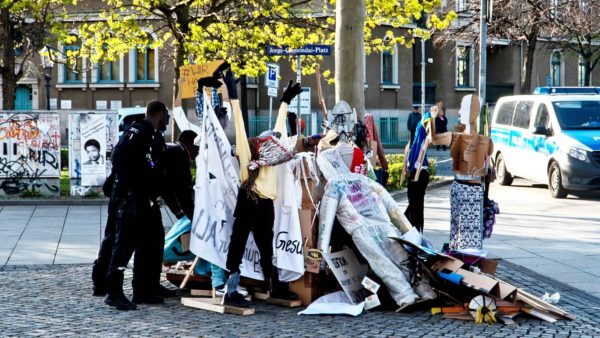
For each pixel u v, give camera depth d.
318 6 29.70
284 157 8.58
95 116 19.22
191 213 9.01
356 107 11.80
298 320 8.21
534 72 52.50
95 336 7.48
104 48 23.73
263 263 8.73
